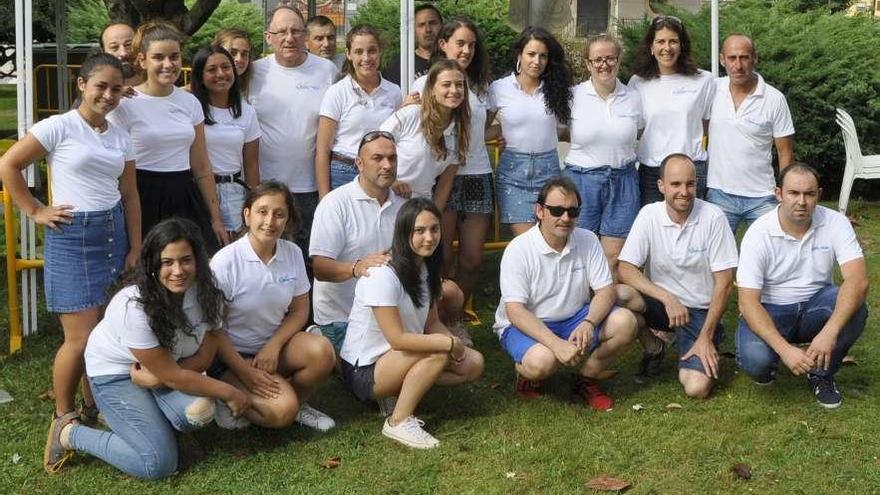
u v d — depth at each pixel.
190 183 4.45
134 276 3.63
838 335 4.20
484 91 5.15
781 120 5.21
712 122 5.31
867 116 8.98
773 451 3.86
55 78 10.73
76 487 3.57
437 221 3.95
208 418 3.62
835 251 4.36
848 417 4.20
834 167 9.27
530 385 4.50
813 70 8.85
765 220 4.39
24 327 5.27
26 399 4.41
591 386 4.42
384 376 4.02
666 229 4.56
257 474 3.68
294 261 4.05
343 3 14.77
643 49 5.32
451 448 3.91
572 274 4.38
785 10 9.95
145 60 4.24
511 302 4.34
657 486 3.59
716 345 4.84
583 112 5.11
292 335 4.04
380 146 4.28
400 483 3.61
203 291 3.64
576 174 5.19
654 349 4.67
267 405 3.85
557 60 5.08
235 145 4.70
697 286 4.61
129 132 4.25
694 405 4.38
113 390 3.62
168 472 3.62
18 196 3.80
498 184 5.27
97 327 3.71
